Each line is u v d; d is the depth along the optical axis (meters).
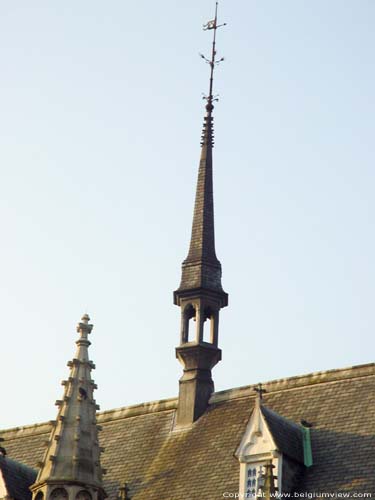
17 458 132.75
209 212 133.00
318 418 114.56
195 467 117.50
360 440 110.00
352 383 117.00
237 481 112.44
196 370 126.00
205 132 136.88
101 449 112.38
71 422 111.94
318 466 109.38
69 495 108.75
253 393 122.69
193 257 130.50
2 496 115.56
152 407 128.88
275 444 108.50
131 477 121.19
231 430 119.56
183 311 128.88
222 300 129.00
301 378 120.25
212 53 139.50
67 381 113.94
